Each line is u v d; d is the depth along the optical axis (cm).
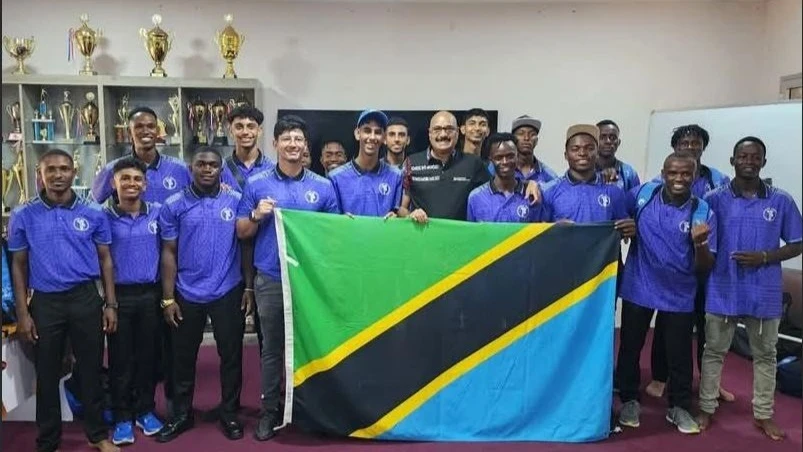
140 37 464
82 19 438
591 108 494
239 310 291
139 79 427
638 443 288
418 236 280
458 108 489
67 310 260
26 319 260
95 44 445
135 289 281
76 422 308
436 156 317
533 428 284
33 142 444
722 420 317
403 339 280
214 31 469
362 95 484
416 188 312
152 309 287
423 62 484
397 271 279
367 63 482
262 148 480
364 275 278
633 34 489
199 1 466
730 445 289
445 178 314
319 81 480
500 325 282
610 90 493
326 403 280
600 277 281
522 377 282
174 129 459
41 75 423
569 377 283
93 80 424
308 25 476
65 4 458
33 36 457
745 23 489
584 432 282
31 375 294
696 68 491
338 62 480
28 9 456
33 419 313
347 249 277
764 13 488
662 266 291
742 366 405
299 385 278
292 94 480
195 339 288
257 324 322
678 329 299
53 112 458
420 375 281
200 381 373
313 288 277
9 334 274
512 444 282
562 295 282
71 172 258
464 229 280
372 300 279
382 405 280
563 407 283
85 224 261
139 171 274
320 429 281
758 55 490
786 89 461
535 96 491
